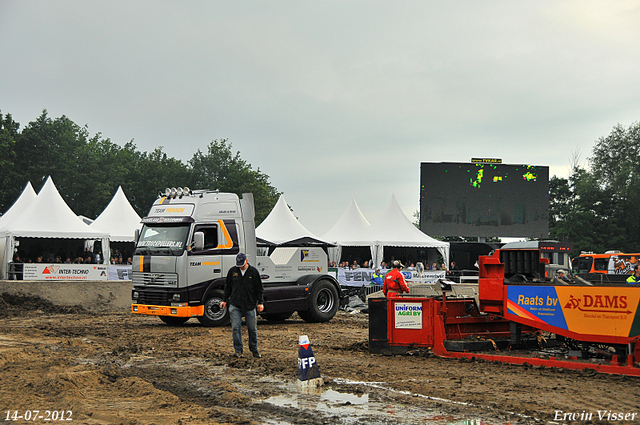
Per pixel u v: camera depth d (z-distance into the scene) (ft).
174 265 50.55
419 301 35.70
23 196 111.96
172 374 28.78
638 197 221.46
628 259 115.03
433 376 28.09
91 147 224.33
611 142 243.19
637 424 19.48
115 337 43.91
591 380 26.76
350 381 26.94
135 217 107.14
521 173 125.39
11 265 81.25
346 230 107.76
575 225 215.72
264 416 20.63
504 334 38.99
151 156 247.91
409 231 104.94
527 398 23.20
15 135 206.69
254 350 34.53
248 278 34.55
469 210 122.83
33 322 54.49
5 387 24.56
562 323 30.73
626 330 28.07
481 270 35.37
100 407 21.42
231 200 54.44
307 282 58.75
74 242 115.55
